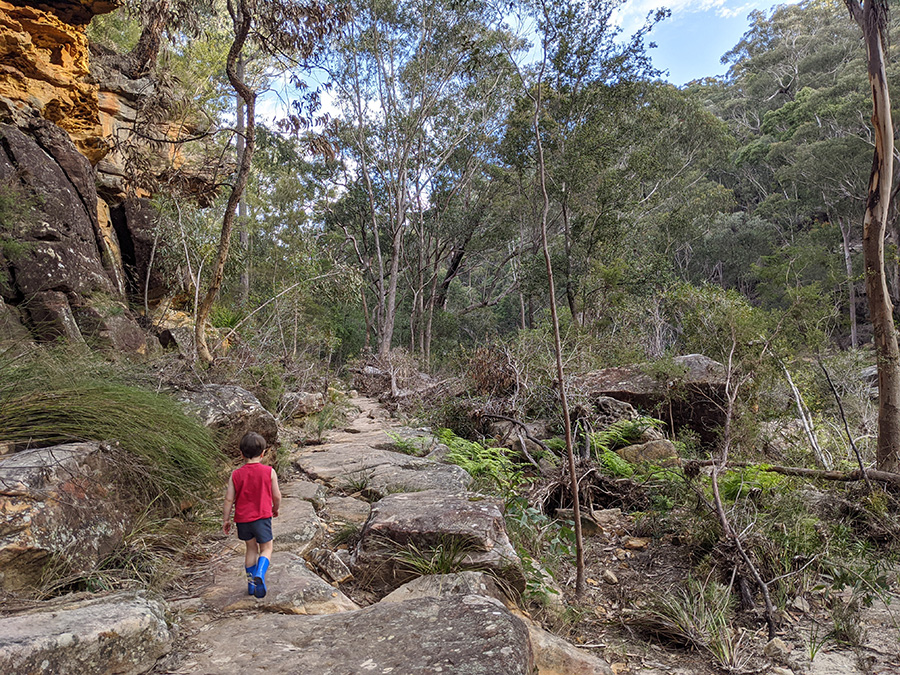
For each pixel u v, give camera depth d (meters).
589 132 21.47
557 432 8.82
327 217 34.50
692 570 5.07
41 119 10.60
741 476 6.24
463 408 9.92
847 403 10.34
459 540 4.29
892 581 4.97
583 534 6.14
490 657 2.66
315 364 13.93
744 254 46.97
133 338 10.12
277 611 3.44
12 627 2.44
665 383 8.96
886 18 7.75
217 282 7.90
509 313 48.34
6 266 8.66
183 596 3.59
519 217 32.62
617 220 23.73
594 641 4.12
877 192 7.73
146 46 9.55
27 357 4.66
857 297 38.34
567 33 18.52
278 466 6.86
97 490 3.75
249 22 7.81
